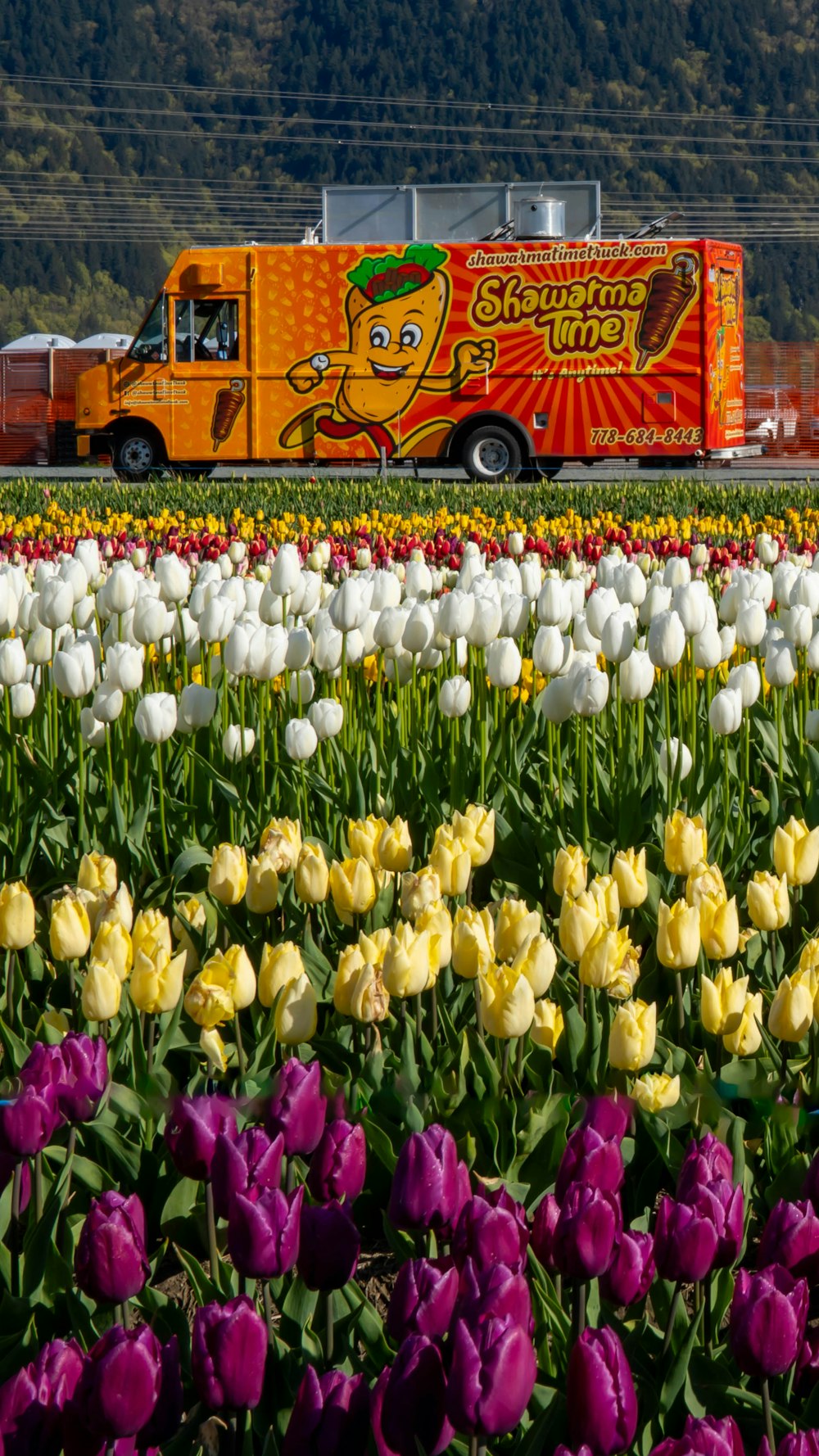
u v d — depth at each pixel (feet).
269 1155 7.51
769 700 20.03
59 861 15.15
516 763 17.11
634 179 579.07
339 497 61.05
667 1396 7.55
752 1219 10.13
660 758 15.85
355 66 634.02
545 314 81.97
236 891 12.13
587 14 621.31
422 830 16.19
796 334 511.40
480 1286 6.39
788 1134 10.27
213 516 51.31
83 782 15.40
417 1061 11.13
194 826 15.80
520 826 15.52
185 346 85.92
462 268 82.53
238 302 84.94
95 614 20.30
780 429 104.53
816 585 17.56
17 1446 6.26
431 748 17.65
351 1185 8.06
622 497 58.44
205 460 86.48
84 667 14.84
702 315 80.43
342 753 16.76
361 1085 10.55
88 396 87.45
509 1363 5.95
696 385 80.94
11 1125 8.25
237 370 85.40
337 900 11.81
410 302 83.20
